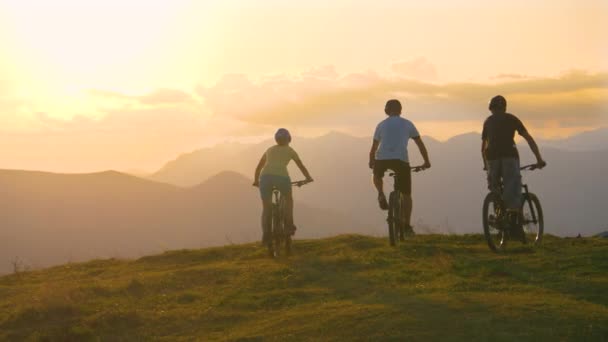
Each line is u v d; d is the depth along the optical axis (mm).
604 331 6168
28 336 8094
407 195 12164
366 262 10477
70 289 9664
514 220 11141
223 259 12586
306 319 7418
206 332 7656
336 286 9047
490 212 10992
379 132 11992
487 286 8234
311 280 9609
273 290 9211
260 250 12875
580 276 8586
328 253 11883
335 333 6770
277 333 7059
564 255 10109
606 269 8891
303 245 12984
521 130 11141
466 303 7328
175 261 12820
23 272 13102
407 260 10469
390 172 12305
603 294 7520
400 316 7012
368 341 6422
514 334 6227
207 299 9070
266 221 11898
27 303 9438
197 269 10930
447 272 9266
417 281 8914
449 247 11375
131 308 8883
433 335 6383
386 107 12164
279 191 12078
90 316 8562
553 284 8125
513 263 9688
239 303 8625
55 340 7789
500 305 7137
